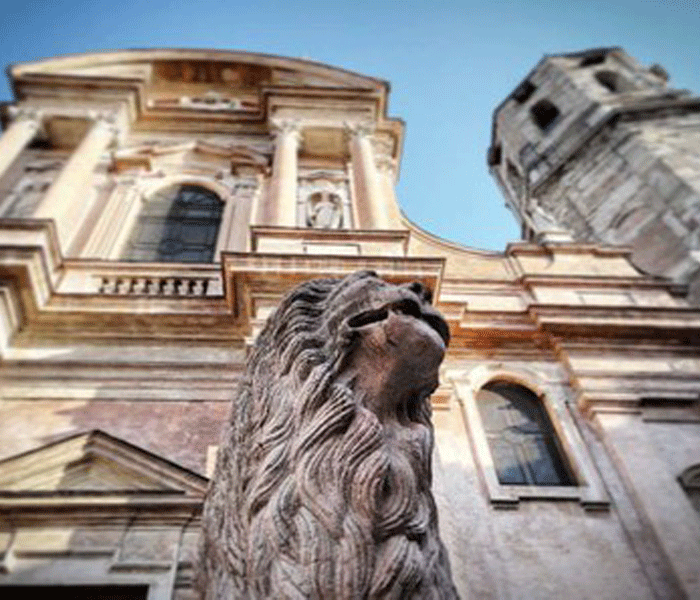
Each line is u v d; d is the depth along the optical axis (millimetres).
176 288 10352
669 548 6461
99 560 5816
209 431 7629
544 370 9188
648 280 11273
